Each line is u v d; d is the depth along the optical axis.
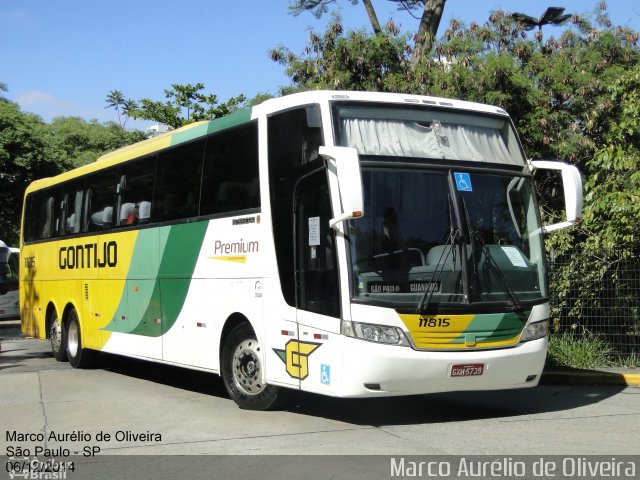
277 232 8.84
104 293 13.14
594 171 14.09
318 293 8.20
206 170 10.36
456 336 8.05
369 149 8.33
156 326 11.42
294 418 8.94
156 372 13.83
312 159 8.39
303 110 8.60
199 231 10.37
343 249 7.89
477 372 8.14
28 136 37.47
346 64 17.45
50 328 15.73
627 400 10.27
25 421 9.17
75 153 50.97
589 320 13.13
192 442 7.83
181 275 10.73
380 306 7.80
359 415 9.16
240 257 9.46
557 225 9.05
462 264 8.23
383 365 7.73
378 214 8.07
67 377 13.10
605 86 16.08
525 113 16.16
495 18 17.78
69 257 14.62
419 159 8.45
